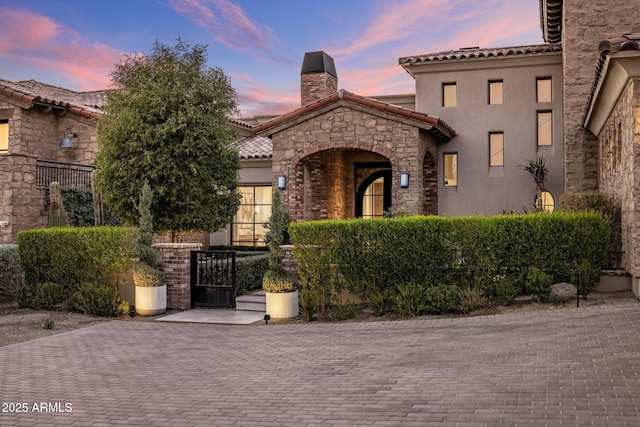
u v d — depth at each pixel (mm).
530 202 20391
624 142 12602
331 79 24781
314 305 12734
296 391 7570
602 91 13211
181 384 8117
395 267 12773
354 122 18750
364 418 6438
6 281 15633
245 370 8734
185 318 13297
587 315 10664
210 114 17906
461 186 20859
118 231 14195
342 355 9328
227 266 14695
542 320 10648
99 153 17672
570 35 17984
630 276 12664
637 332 9172
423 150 18891
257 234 24141
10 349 10477
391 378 7875
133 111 17000
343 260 12977
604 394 6621
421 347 9484
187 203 17484
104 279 14547
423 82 21406
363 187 23266
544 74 20438
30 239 15008
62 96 25734
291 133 19422
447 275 12680
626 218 12570
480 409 6449
